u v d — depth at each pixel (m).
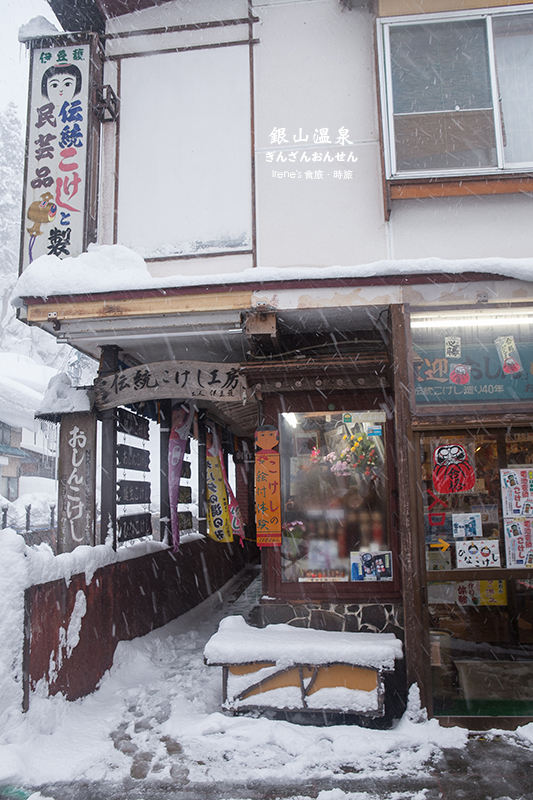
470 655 5.09
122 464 6.25
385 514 5.34
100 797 3.41
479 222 5.32
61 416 5.99
